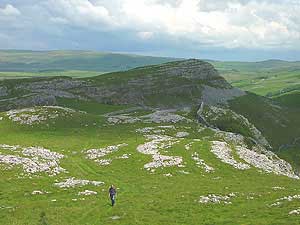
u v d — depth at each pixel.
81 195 57.78
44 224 44.06
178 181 68.25
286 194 57.38
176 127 124.69
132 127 123.62
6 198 54.81
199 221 45.06
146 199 55.94
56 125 122.25
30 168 68.75
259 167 81.62
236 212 48.09
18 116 126.50
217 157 82.81
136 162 80.50
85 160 84.75
